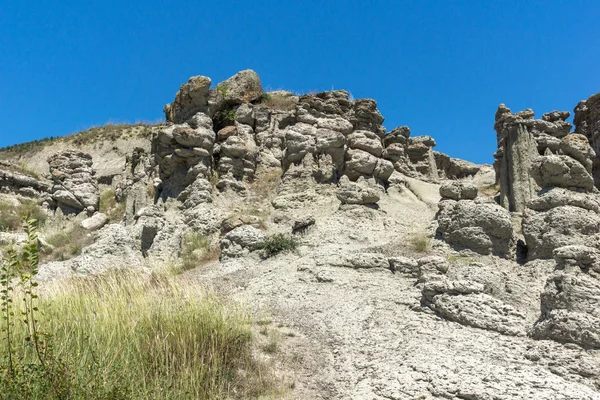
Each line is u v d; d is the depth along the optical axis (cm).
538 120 2367
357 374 779
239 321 873
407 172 2677
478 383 696
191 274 1445
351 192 1759
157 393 629
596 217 1332
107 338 754
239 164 2191
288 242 1489
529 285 1166
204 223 1856
